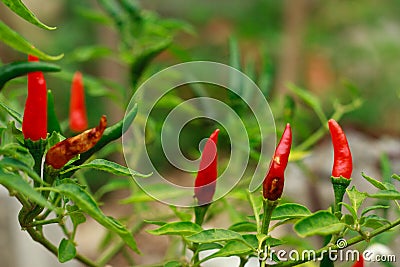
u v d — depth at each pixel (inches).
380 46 73.9
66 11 75.2
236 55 25.6
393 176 19.7
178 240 28.4
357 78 74.9
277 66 67.8
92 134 18.5
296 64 65.6
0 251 35.0
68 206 20.4
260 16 74.1
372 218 20.0
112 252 27.7
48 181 18.9
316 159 37.7
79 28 72.1
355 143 38.9
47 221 20.0
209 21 77.6
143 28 30.5
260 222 21.7
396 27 77.3
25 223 19.8
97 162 19.6
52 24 75.5
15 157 18.1
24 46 17.0
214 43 76.5
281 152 19.7
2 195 35.2
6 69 17.4
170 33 32.0
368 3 75.7
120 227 18.3
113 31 57.8
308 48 73.0
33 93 18.7
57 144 18.7
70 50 71.5
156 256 38.8
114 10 30.8
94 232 54.6
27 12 17.6
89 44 71.9
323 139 42.0
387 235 24.4
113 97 30.1
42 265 36.3
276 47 68.7
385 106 73.3
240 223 21.8
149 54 27.3
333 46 73.5
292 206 20.3
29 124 18.8
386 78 74.2
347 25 75.6
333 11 75.3
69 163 19.9
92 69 68.8
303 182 36.6
